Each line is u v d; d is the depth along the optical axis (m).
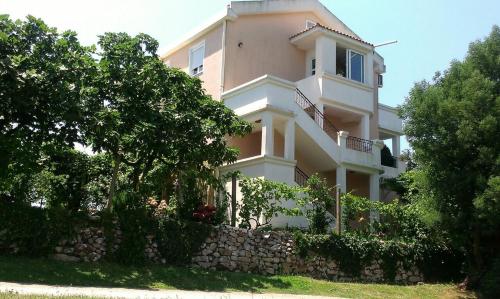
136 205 13.38
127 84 12.70
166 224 13.28
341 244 15.70
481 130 14.58
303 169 21.53
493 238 16.06
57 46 11.77
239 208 15.81
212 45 22.91
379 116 29.09
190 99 14.06
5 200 11.95
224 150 14.19
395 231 17.83
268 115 18.48
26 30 11.57
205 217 14.35
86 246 12.11
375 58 28.17
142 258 12.58
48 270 10.70
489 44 16.05
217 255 13.91
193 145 13.38
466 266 16.91
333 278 15.31
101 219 12.46
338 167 20.67
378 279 16.08
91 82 12.55
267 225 16.05
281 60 23.77
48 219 11.72
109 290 9.87
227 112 14.60
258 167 18.16
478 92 14.77
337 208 16.36
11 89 10.59
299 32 24.27
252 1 23.03
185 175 15.14
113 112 11.78
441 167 15.46
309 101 21.94
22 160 12.16
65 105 11.09
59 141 12.12
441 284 16.77
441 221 15.35
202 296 10.20
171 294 10.08
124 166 16.16
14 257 11.09
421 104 15.61
